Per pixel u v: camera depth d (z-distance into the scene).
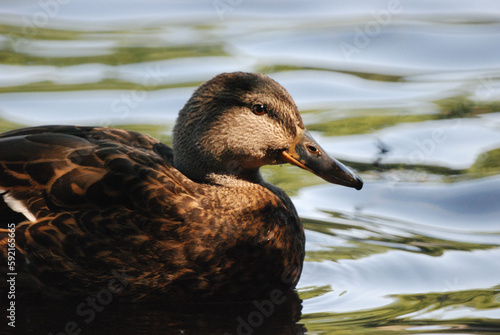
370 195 13.84
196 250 9.93
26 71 18.48
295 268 10.77
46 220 9.81
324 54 19.89
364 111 17.03
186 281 10.05
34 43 20.14
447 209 13.33
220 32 21.27
